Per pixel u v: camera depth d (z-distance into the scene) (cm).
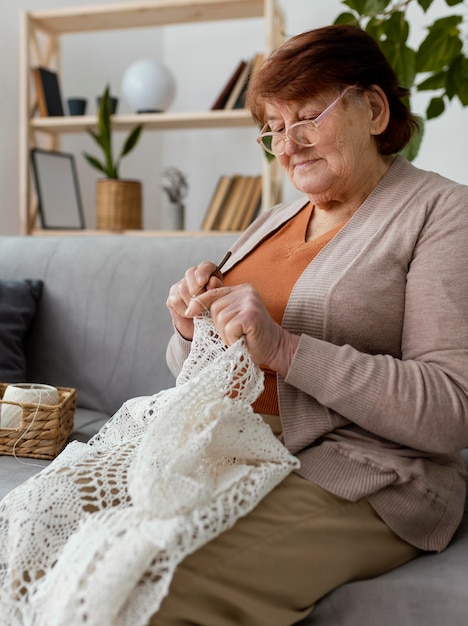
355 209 114
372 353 101
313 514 89
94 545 77
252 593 83
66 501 86
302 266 112
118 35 316
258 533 85
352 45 105
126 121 261
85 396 172
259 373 94
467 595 84
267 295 112
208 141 317
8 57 268
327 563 88
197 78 320
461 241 97
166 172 306
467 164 263
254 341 93
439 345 94
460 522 108
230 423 89
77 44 297
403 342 99
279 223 125
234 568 82
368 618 88
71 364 174
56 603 74
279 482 90
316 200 114
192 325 117
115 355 169
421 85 165
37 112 276
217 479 86
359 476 92
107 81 313
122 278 173
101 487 88
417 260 100
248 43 309
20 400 129
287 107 107
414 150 146
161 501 78
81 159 302
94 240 184
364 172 111
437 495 96
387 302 100
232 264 123
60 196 271
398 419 90
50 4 287
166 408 88
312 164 109
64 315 176
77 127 268
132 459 93
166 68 274
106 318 172
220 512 80
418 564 94
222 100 260
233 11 255
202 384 90
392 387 90
